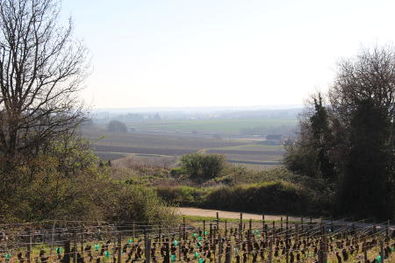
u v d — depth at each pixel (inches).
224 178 1809.8
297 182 1513.3
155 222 992.2
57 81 1003.9
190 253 737.0
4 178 851.4
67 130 1007.6
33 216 861.8
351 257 767.7
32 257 655.1
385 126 1326.3
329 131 1496.1
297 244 789.9
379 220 1252.5
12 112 907.4
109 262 666.8
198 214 1371.8
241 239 816.9
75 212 925.2
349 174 1306.6
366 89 1423.5
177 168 2095.2
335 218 1298.0
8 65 957.2
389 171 1305.4
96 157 1105.4
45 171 918.4
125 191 1008.2
